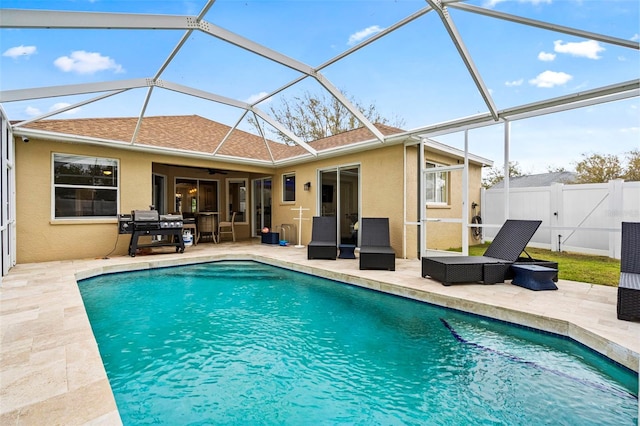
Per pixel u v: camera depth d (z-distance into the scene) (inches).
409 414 93.9
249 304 197.6
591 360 122.5
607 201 301.9
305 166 418.0
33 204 281.6
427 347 136.9
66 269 251.1
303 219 422.0
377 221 298.0
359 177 350.3
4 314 146.4
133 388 107.5
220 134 457.1
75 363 99.4
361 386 108.9
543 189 359.3
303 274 275.4
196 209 512.4
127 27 148.3
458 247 389.1
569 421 89.2
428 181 342.6
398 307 187.9
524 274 194.7
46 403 77.9
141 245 332.8
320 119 713.0
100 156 315.3
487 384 108.8
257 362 126.0
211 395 103.8
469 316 167.8
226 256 335.3
